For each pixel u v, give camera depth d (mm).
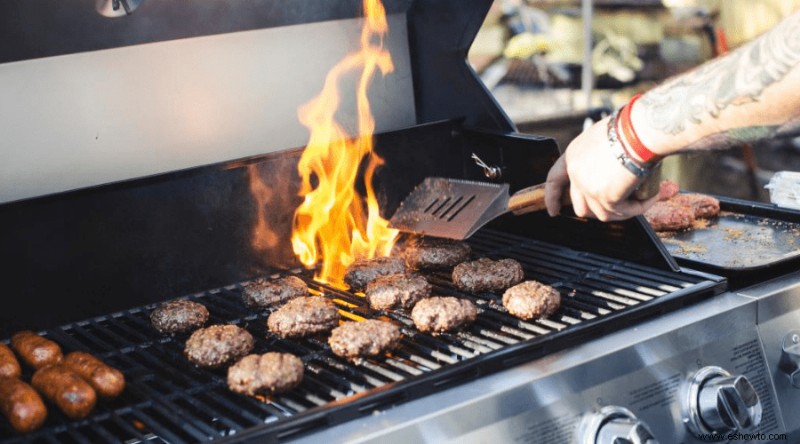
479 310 2039
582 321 1798
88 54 2141
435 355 1795
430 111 2750
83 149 2176
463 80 2574
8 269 1975
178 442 1513
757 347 1913
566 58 4258
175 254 2213
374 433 1446
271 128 2504
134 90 2232
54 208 2010
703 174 4598
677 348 1787
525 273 2248
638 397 1717
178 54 2291
